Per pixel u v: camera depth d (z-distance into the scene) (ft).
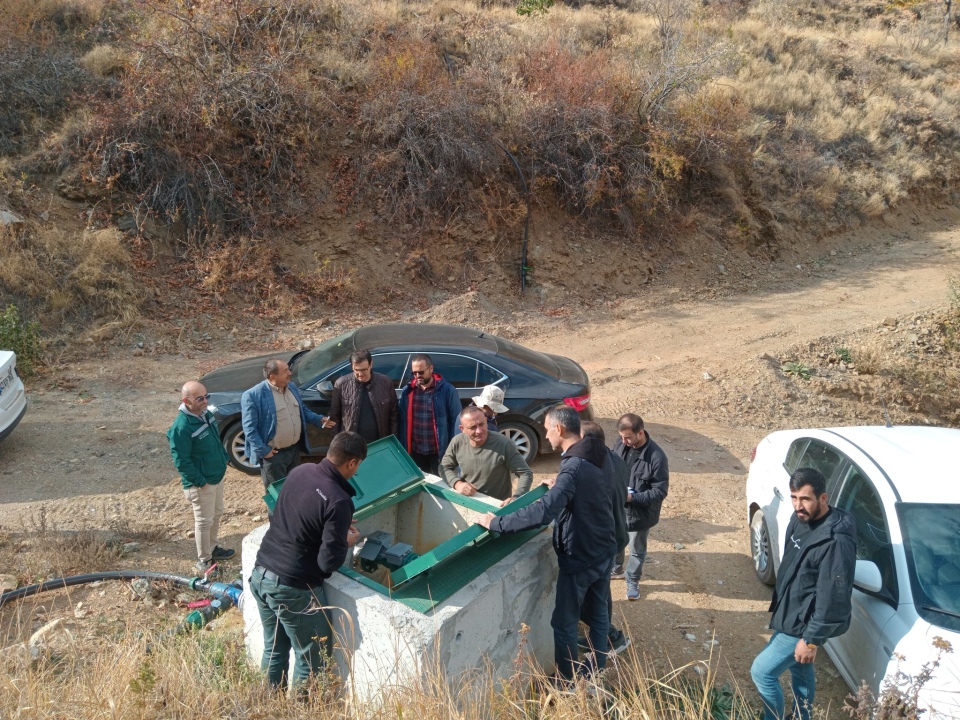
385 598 12.02
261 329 40.50
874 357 39.27
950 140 74.28
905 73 86.58
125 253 40.04
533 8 74.64
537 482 24.72
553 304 47.34
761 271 54.85
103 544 18.90
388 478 15.67
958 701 11.04
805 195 60.34
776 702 12.67
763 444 20.57
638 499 16.67
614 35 71.61
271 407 18.79
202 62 47.55
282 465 19.44
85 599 17.20
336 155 48.24
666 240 53.98
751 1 100.22
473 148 49.14
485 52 58.03
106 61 49.21
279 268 43.91
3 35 48.06
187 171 43.75
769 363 37.70
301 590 12.02
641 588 18.67
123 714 11.03
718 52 59.31
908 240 63.52
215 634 15.34
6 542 19.63
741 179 58.90
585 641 14.88
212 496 18.15
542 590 14.07
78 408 29.96
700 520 23.04
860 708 10.95
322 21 56.54
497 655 12.96
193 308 40.14
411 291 45.78
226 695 12.06
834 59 83.61
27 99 45.09
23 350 32.63
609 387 35.65
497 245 48.88
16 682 11.74
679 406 33.68
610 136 52.34
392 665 11.46
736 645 16.35
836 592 11.75
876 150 69.26
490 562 13.09
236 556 19.44
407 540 16.48
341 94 50.19
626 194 52.95
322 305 43.32
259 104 46.73
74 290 37.47
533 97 53.21
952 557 13.14
